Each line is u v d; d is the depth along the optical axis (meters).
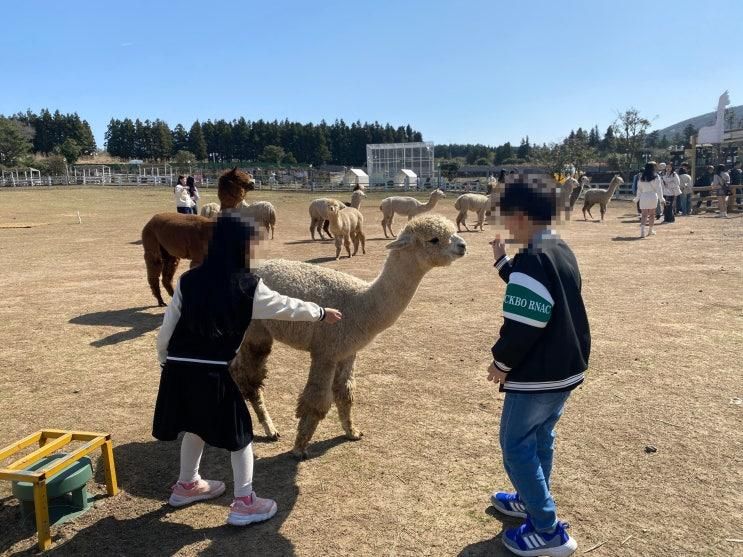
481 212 19.38
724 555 3.01
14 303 9.20
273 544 3.15
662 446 4.17
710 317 7.63
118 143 117.06
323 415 4.04
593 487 3.66
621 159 48.19
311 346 4.07
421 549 3.10
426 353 6.41
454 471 3.90
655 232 17.25
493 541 3.16
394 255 4.00
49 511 3.39
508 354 2.65
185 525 3.34
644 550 3.06
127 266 12.98
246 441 3.20
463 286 10.20
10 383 5.64
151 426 4.68
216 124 115.50
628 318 7.66
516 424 2.82
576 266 2.88
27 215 27.86
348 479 3.82
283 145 112.62
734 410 4.75
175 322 3.10
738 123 25.91
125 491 3.71
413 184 54.03
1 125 82.00
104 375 5.87
